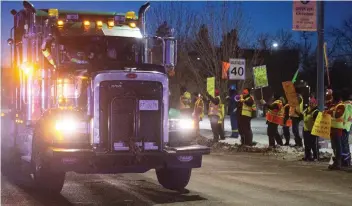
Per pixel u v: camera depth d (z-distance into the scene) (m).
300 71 54.06
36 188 10.64
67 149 9.26
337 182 11.68
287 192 10.39
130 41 11.66
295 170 13.52
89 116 9.52
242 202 9.36
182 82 37.50
